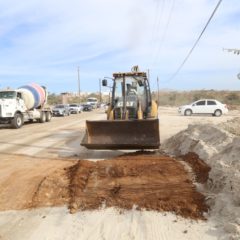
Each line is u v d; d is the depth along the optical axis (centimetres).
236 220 555
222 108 3741
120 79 1487
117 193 750
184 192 723
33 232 604
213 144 1073
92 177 870
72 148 1460
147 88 1480
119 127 1207
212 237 543
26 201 754
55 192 793
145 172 889
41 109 3167
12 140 1794
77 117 4134
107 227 609
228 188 658
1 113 2530
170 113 4328
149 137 1197
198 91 9275
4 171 1023
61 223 636
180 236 559
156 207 664
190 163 966
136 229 594
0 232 608
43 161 1172
